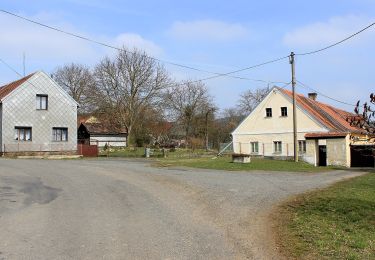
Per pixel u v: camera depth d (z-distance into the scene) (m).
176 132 75.25
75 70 71.38
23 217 10.45
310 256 7.38
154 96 58.94
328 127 38.69
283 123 41.25
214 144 78.81
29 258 7.06
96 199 13.23
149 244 8.05
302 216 10.88
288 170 26.14
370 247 7.99
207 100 75.31
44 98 39.41
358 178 22.19
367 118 8.70
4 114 36.88
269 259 7.20
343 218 10.69
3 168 23.02
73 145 40.88
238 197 13.84
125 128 60.62
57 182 17.23
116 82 57.28
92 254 7.34
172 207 11.99
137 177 19.11
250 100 80.62
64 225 9.62
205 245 8.03
